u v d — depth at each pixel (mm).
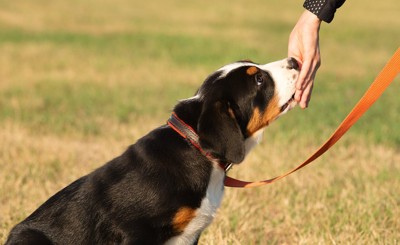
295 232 6414
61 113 11836
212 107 4621
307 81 4820
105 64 17766
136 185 4648
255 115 4863
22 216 6445
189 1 38844
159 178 4633
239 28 27234
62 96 13328
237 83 4805
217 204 4832
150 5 36125
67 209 4785
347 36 26125
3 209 6766
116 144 9602
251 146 5004
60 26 26297
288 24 29766
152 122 11273
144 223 4629
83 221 4723
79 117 11586
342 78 16781
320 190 7422
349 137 10234
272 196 7273
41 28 25422
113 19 29312
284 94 4895
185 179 4652
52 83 14789
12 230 4855
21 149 8977
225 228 6312
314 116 11664
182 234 4742
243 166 8203
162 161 4664
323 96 13992
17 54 18625
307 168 8344
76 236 4715
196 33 24922
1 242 5930
